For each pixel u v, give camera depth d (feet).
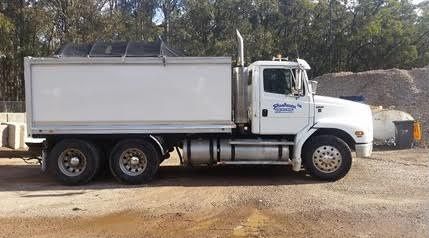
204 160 39.14
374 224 25.99
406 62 171.32
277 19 164.86
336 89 118.11
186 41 142.20
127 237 24.32
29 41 117.50
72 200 32.60
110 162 38.04
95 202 31.91
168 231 25.20
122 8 154.30
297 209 29.32
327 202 31.04
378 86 109.40
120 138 38.75
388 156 54.85
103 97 37.42
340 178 38.55
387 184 36.83
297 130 38.19
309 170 38.29
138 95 37.42
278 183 37.83
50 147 38.83
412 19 181.78
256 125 38.11
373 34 162.50
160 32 140.46
